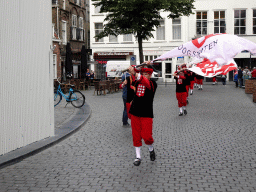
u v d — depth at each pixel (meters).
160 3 23.41
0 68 6.27
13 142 6.69
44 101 7.95
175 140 7.95
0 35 6.32
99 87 21.67
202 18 39.66
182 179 5.07
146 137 5.91
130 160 6.21
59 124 10.00
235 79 28.70
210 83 35.50
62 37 35.44
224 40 8.96
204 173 5.37
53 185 4.86
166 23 39.94
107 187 4.75
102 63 41.38
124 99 9.91
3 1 6.43
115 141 7.90
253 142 7.64
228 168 5.64
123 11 23.88
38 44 7.79
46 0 8.21
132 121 6.00
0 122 6.25
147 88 5.94
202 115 12.08
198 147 7.20
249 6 39.06
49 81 8.21
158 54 40.41
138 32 24.70
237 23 39.41
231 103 15.97
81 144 7.63
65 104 15.80
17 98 6.84
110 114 12.65
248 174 5.30
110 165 5.89
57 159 6.34
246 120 10.84
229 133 8.73
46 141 7.60
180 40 39.81
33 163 6.07
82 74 27.72
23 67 7.09
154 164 5.93
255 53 8.98
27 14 7.32
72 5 37.84
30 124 7.32
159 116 11.97
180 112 12.06
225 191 4.55
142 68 6.03
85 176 5.27
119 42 40.91
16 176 5.30
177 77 11.88
